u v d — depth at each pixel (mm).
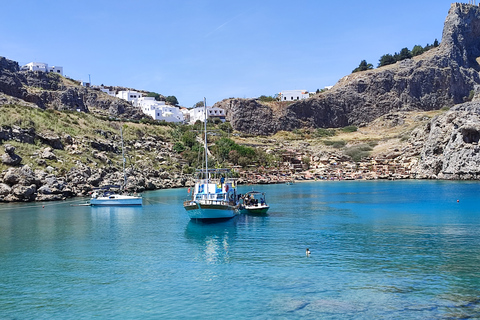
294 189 135875
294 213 77312
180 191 125938
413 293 32219
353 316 28469
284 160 191750
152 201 102062
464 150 152500
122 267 41156
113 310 30625
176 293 33656
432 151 168875
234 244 50469
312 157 198125
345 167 187750
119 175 121750
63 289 35062
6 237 56781
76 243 52500
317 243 50062
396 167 180125
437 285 33844
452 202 89250
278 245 49375
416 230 57719
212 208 66188
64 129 133625
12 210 85188
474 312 28547
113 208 88438
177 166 151875
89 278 37875
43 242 53312
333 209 82438
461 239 51062
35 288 35406
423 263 40219
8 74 166250
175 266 41156
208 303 31438
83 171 113062
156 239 54469
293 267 39750
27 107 140750
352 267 39344
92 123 155625
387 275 36719
